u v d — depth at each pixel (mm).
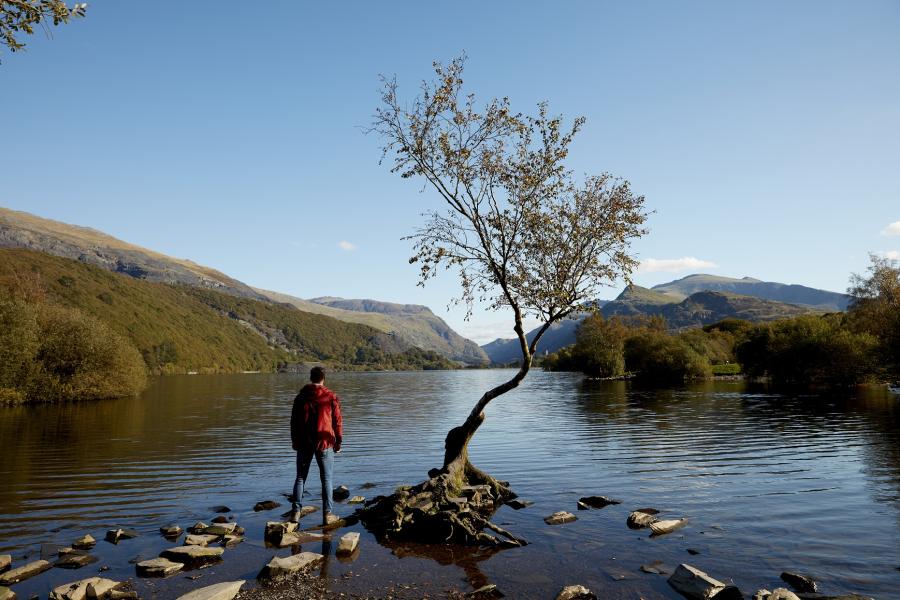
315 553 7223
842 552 7234
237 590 6012
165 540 8023
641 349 77438
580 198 11617
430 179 11633
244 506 10078
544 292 11367
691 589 5938
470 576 6527
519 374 11195
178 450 16750
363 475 12930
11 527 8688
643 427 21641
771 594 5641
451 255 11641
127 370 42625
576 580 6375
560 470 13227
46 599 5859
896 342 39031
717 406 30547
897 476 11883
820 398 34844
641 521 8617
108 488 11539
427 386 71750
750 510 9383
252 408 33656
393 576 6531
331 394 9266
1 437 19719
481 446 17266
